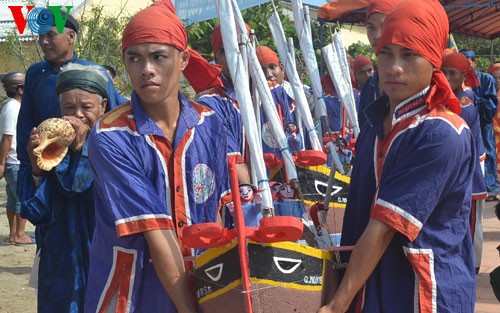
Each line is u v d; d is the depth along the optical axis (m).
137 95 3.24
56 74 5.18
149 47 3.12
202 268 2.94
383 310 3.03
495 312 6.04
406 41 2.96
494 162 11.77
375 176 3.12
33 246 8.88
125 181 3.09
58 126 3.98
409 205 2.91
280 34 4.37
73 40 5.30
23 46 14.86
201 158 3.31
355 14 10.39
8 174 8.79
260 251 2.82
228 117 4.32
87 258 4.24
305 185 3.86
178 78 3.25
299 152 3.83
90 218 4.25
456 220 3.07
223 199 3.42
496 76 12.48
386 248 3.01
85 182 4.14
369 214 3.15
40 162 3.99
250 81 3.87
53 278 4.21
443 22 3.04
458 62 6.38
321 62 9.31
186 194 3.26
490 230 9.71
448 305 3.00
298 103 4.23
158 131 3.21
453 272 3.04
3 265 7.87
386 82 3.03
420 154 2.94
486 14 12.48
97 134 3.16
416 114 3.02
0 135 8.80
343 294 2.93
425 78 3.00
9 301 6.54
